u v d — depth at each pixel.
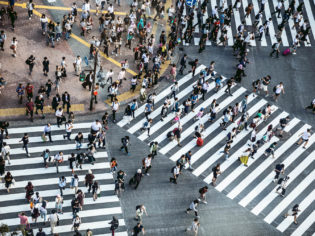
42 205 24.08
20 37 34.12
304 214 27.41
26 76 31.67
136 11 37.31
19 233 24.06
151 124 30.77
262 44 38.00
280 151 30.64
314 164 30.20
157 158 28.88
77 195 24.75
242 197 27.66
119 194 26.41
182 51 36.25
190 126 31.16
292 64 36.81
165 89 33.16
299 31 36.94
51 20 34.72
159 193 27.06
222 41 36.78
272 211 27.27
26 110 29.33
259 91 34.22
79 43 34.78
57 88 30.92
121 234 24.86
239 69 33.72
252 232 26.11
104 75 30.16
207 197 27.31
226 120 30.69
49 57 33.22
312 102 33.03
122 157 28.52
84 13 34.78
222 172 28.77
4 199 25.36
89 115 30.47
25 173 26.77
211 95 33.47
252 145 29.55
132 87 31.91
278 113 33.03
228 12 37.81
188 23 37.53
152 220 25.70
